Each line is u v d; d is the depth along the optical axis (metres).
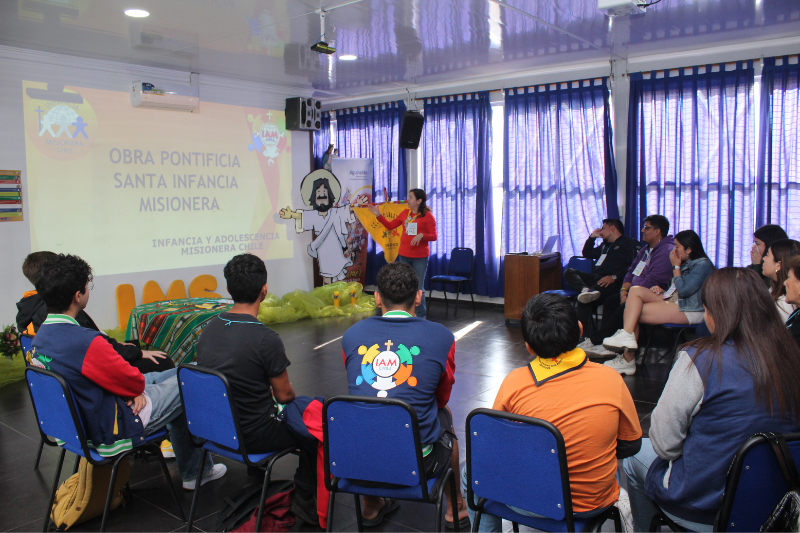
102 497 2.33
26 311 2.74
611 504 1.62
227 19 4.08
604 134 5.96
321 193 7.09
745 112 5.26
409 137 6.79
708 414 1.51
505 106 6.57
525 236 6.59
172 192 5.82
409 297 2.07
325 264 7.12
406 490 1.84
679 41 5.09
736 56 5.28
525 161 6.50
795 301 2.02
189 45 4.82
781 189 5.15
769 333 1.49
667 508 1.64
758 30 4.75
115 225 5.40
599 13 4.13
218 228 6.26
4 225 4.69
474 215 7.04
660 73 5.64
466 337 5.51
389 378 1.91
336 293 6.77
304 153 7.18
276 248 6.87
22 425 3.45
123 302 5.42
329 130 8.45
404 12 4.01
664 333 5.06
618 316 4.61
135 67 5.50
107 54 5.07
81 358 2.04
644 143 5.77
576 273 5.38
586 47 5.25
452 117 7.09
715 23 4.50
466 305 7.20
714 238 5.51
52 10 3.78
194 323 3.43
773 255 2.66
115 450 2.13
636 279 4.49
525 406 1.60
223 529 2.26
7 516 2.41
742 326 1.50
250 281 2.19
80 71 5.13
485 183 6.86
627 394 1.59
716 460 1.50
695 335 4.00
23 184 4.80
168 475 2.31
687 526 1.61
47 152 4.93
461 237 7.12
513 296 6.05
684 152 5.59
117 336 5.27
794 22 4.49
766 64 5.11
